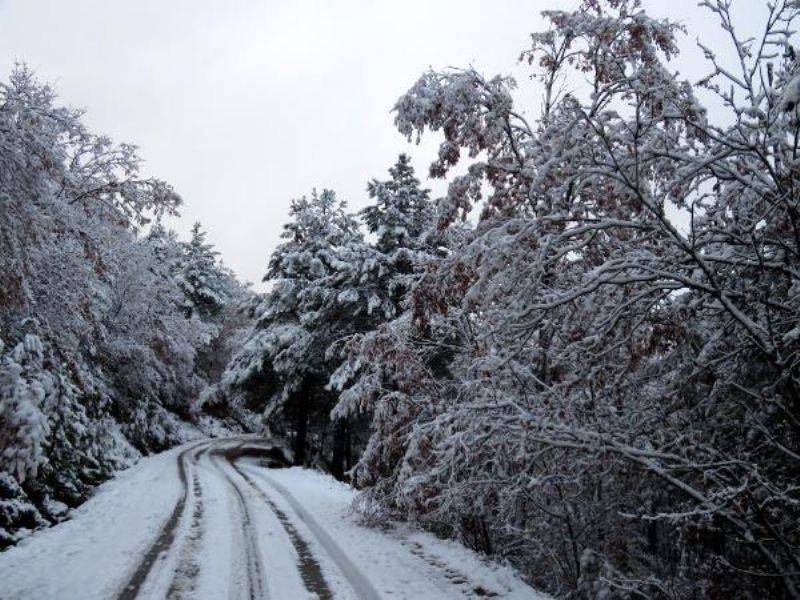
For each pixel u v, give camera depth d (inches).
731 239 229.1
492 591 273.1
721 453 219.6
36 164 264.5
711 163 215.5
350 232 1093.8
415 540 386.9
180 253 1749.5
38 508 408.2
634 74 232.8
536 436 223.3
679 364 276.5
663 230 211.6
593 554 274.5
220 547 325.1
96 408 740.7
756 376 250.4
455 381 422.3
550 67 327.3
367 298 794.2
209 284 1779.0
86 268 400.8
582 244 230.1
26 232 268.7
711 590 262.8
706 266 202.7
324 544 350.9
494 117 287.3
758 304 229.1
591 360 240.8
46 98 448.5
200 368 1692.9
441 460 286.2
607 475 280.4
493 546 372.5
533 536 323.0
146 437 1029.2
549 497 307.3
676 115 218.8
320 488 642.2
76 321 416.5
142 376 987.9
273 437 1396.4
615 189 229.0
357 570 295.9
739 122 211.6
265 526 392.5
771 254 239.5
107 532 359.9
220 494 529.7
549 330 278.1
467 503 337.4
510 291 252.4
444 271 291.0
